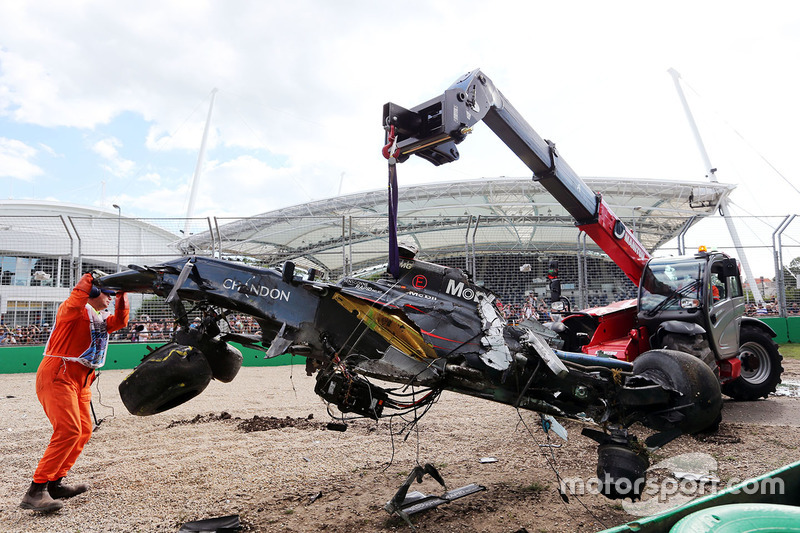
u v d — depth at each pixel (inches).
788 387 353.4
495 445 216.8
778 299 594.9
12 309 522.9
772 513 68.3
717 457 191.6
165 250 595.8
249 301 143.0
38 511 148.5
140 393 133.8
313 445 218.5
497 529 131.8
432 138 147.7
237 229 633.6
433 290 147.9
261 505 149.9
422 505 144.8
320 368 149.1
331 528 133.0
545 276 569.6
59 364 155.2
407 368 141.9
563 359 173.8
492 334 145.2
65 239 537.3
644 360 159.9
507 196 895.1
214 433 243.0
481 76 167.3
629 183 853.2
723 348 272.4
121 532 134.1
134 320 534.3
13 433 248.1
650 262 287.6
